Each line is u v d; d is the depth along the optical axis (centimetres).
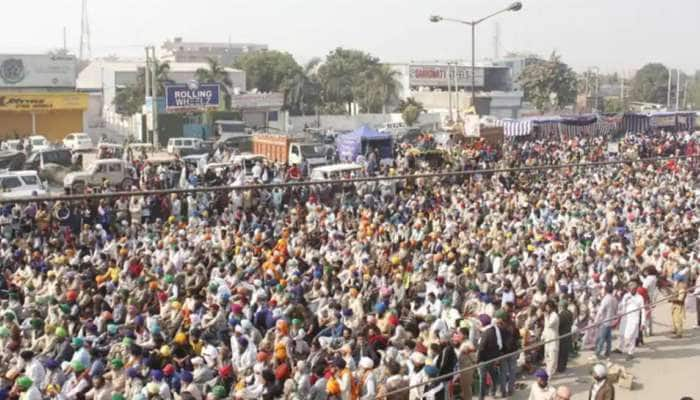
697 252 2681
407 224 2959
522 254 2444
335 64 11081
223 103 8062
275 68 10712
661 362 2017
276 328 1697
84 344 1616
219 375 1559
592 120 6819
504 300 1938
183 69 9906
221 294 1836
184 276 2058
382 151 5150
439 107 10950
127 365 1524
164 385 1445
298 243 2534
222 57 15988
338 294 1986
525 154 5562
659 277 2373
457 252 2303
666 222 3103
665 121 7362
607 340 2008
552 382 1847
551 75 12094
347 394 1466
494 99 11019
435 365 1559
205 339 1714
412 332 1748
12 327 1697
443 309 1883
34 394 1405
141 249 2447
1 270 2289
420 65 11375
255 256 2289
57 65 7588
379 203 3478
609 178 4166
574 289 2117
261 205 3225
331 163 5253
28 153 5259
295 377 1505
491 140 6188
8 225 2766
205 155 5306
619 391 1838
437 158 4841
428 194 3628
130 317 1806
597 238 2731
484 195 3612
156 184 4100
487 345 1708
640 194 3716
